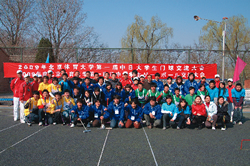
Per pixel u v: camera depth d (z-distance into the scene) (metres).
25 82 7.87
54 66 10.71
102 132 6.69
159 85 8.76
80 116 7.20
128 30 26.22
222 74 11.06
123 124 7.24
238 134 6.57
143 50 10.67
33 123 7.89
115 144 5.50
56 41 25.95
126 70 10.61
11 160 4.44
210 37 25.45
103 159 4.51
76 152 4.91
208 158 4.62
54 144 5.46
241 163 4.37
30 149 5.09
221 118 7.11
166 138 6.07
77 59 10.71
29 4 28.61
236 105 8.22
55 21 25.73
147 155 4.76
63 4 25.53
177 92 7.73
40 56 11.24
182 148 5.23
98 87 7.59
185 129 7.20
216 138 6.12
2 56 20.00
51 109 7.55
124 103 7.91
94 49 10.65
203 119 7.23
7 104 12.64
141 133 6.62
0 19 28.06
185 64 10.73
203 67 10.76
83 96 8.14
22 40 29.05
